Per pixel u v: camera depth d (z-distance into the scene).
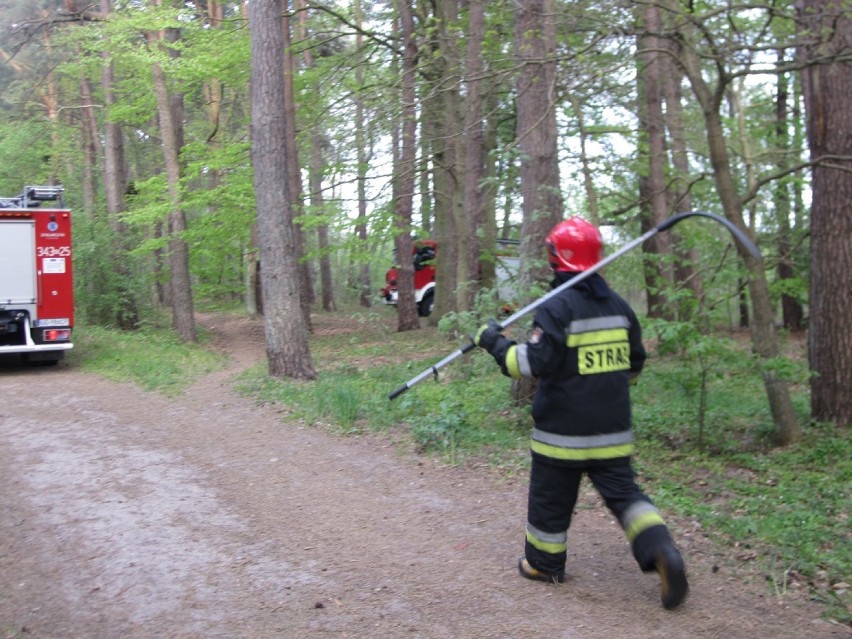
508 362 4.16
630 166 14.30
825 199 9.02
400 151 15.47
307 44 17.09
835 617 4.15
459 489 6.40
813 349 9.32
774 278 12.47
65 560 4.86
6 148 23.28
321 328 23.28
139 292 20.05
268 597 4.35
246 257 25.80
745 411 10.38
